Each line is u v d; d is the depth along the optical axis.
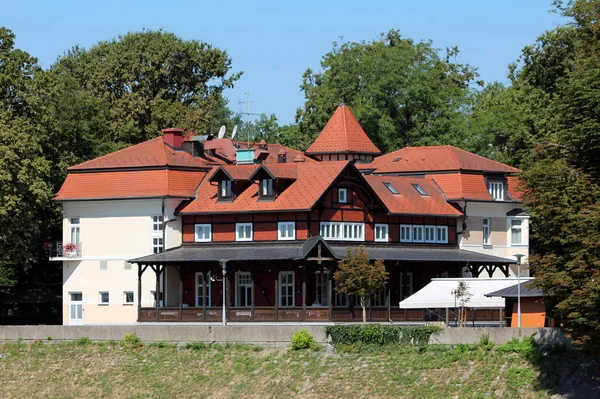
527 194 86.50
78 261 124.31
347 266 109.00
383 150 159.75
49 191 122.81
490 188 132.38
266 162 133.00
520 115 152.38
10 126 122.62
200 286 120.12
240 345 100.31
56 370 102.25
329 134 138.38
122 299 122.38
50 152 133.12
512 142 152.38
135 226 122.06
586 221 81.38
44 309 141.62
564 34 151.38
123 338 104.19
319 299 116.69
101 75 168.00
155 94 172.00
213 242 119.75
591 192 83.44
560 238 82.94
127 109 165.25
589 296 79.81
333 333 97.69
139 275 116.75
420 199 126.56
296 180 118.38
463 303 104.50
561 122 89.19
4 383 101.44
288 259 110.88
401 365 93.56
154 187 121.25
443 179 130.62
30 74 130.50
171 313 115.88
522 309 101.19
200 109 171.00
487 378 89.44
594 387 85.44
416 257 118.69
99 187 123.44
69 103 143.50
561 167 84.94
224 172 119.56
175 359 100.62
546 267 84.00
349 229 118.50
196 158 127.88
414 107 161.25
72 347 105.19
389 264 116.50
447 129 160.12
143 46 171.88
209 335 101.56
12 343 106.88
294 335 98.69
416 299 105.50
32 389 100.00
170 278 120.88
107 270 123.12
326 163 119.25
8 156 119.25
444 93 162.12
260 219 117.75
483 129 153.75
